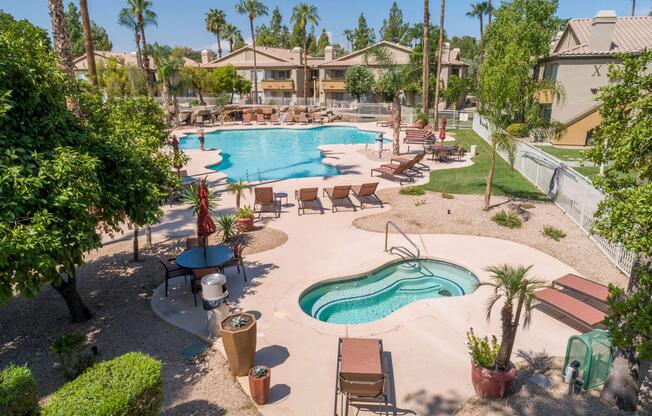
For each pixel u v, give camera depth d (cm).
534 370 710
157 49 4728
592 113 2777
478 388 649
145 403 537
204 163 2544
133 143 1034
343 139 3675
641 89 562
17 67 700
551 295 880
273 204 1667
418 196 1766
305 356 756
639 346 523
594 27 2988
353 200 1730
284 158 2830
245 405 641
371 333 827
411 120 4250
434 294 1051
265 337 812
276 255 1194
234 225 1388
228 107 5062
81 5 1884
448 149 2505
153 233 1393
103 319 894
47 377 719
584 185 1352
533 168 1942
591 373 658
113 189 827
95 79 1877
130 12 4328
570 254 1188
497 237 1319
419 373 710
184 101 5988
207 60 6819
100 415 482
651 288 538
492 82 1358
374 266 1119
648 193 455
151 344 802
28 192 610
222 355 764
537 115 1427
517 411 620
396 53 5769
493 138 1447
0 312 938
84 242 691
